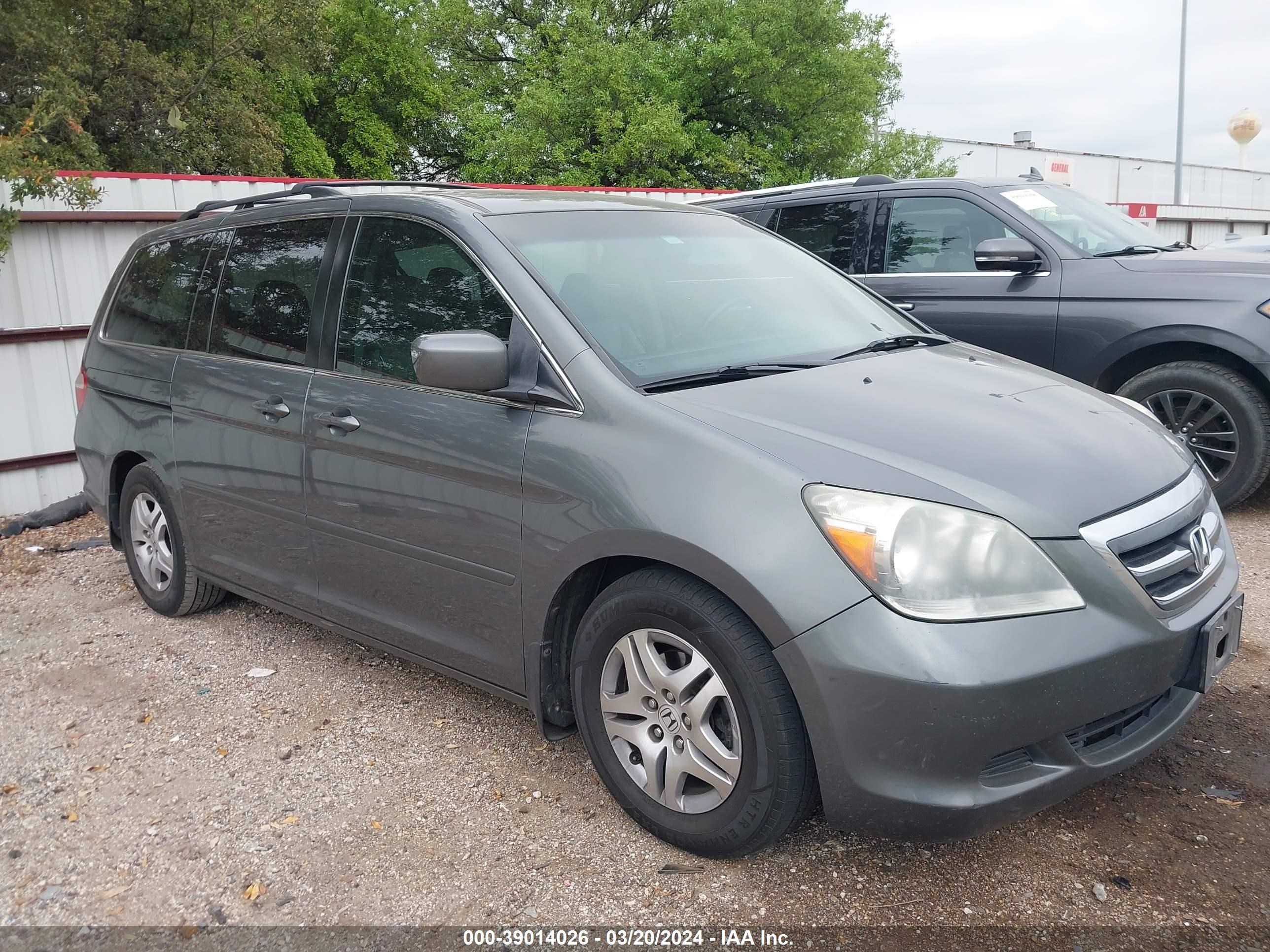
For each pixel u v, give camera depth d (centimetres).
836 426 260
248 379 383
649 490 257
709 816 260
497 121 2519
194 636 449
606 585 294
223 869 275
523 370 292
